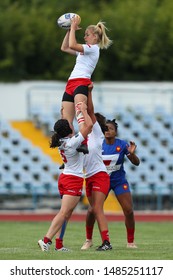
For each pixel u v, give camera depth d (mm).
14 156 88438
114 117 93438
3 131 90062
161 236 55938
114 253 38625
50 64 99625
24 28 97562
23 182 86875
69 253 38219
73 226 66812
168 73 101875
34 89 95125
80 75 40438
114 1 106688
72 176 38875
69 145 38375
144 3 102688
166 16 101312
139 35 100812
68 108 40625
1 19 97312
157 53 100875
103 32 41156
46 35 98438
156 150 91812
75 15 41750
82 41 95438
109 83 96812
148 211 84750
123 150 43406
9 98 94562
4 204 85938
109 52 100312
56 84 95812
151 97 96938
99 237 52406
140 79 101500
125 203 43688
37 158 88625
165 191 87812
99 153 40656
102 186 40438
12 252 38906
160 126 94062
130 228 44094
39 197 86688
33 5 102688
